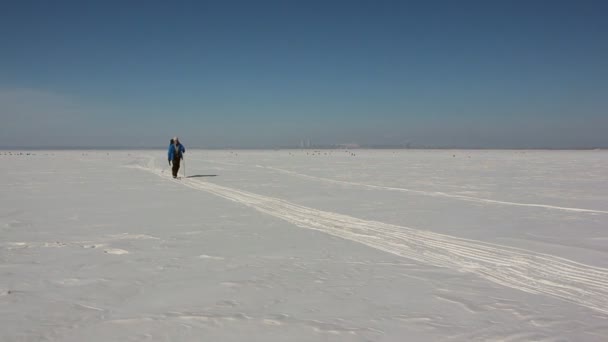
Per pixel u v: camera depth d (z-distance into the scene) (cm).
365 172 2772
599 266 612
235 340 363
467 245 744
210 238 793
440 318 418
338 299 468
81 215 1055
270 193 1555
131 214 1076
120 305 445
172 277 545
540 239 791
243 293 486
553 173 2614
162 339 364
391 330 388
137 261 624
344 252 691
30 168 3161
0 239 771
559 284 531
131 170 2928
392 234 838
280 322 403
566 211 1127
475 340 369
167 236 808
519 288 514
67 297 469
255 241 770
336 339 367
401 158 5822
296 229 887
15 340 360
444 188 1722
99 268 586
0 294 476
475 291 500
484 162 4375
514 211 1129
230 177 2320
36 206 1208
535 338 375
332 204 1268
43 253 670
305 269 588
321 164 3956
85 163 4053
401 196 1461
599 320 416
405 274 568
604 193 1536
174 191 1614
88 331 379
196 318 410
